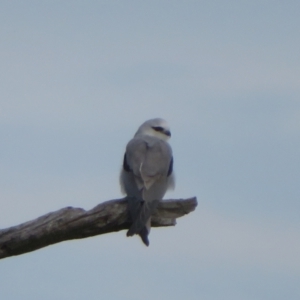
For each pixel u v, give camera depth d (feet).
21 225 32.89
